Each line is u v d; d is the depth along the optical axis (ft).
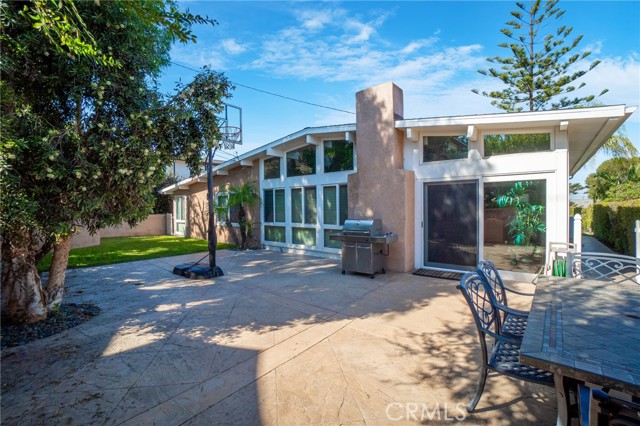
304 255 32.07
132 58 11.67
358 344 11.44
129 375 9.50
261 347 11.30
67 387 8.87
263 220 37.22
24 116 9.50
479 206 21.08
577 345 5.52
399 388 8.70
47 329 13.04
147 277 22.65
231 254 33.09
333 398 8.27
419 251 23.62
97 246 39.50
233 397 8.37
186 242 44.24
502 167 20.24
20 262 13.23
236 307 15.85
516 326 9.31
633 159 47.62
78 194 10.45
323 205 30.42
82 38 9.59
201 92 13.56
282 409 7.84
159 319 14.24
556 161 18.66
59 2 8.00
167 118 12.32
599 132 20.06
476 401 7.66
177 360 10.41
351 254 22.58
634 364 4.80
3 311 13.24
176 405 8.05
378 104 23.41
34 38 8.95
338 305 15.97
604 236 37.52
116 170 10.80
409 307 15.43
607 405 3.94
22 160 9.22
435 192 23.00
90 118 11.12
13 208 8.82
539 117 17.79
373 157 23.85
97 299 17.34
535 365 5.07
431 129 22.13
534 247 19.44
